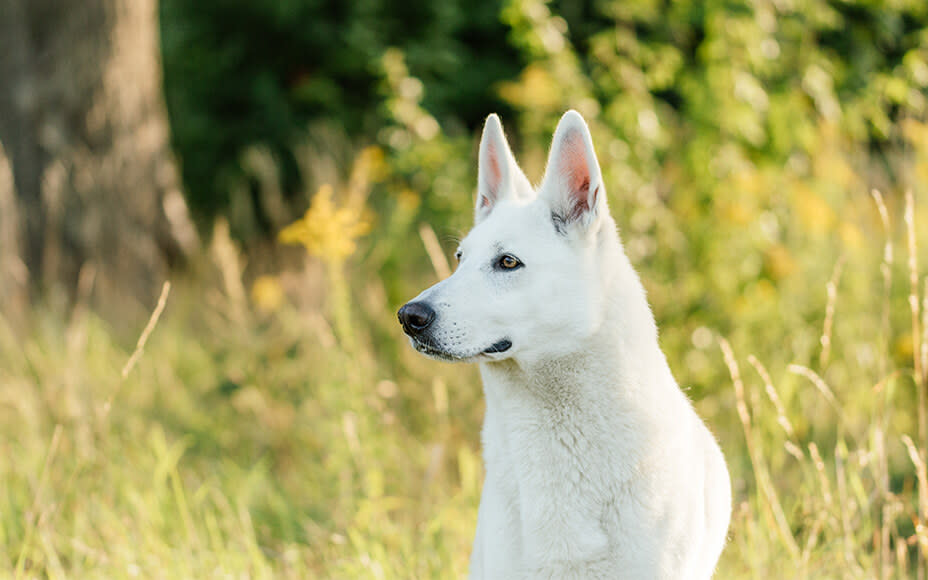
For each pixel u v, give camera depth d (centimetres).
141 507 605
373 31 1312
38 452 680
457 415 753
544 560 414
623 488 407
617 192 793
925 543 497
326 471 692
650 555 402
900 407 769
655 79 858
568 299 423
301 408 765
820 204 800
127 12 1024
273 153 1445
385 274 838
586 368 418
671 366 774
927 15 1016
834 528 551
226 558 566
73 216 997
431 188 884
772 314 789
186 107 1545
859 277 816
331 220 664
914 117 972
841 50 1004
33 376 789
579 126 432
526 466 422
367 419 638
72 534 611
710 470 450
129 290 1014
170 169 1093
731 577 558
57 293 948
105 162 1016
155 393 809
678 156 881
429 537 575
